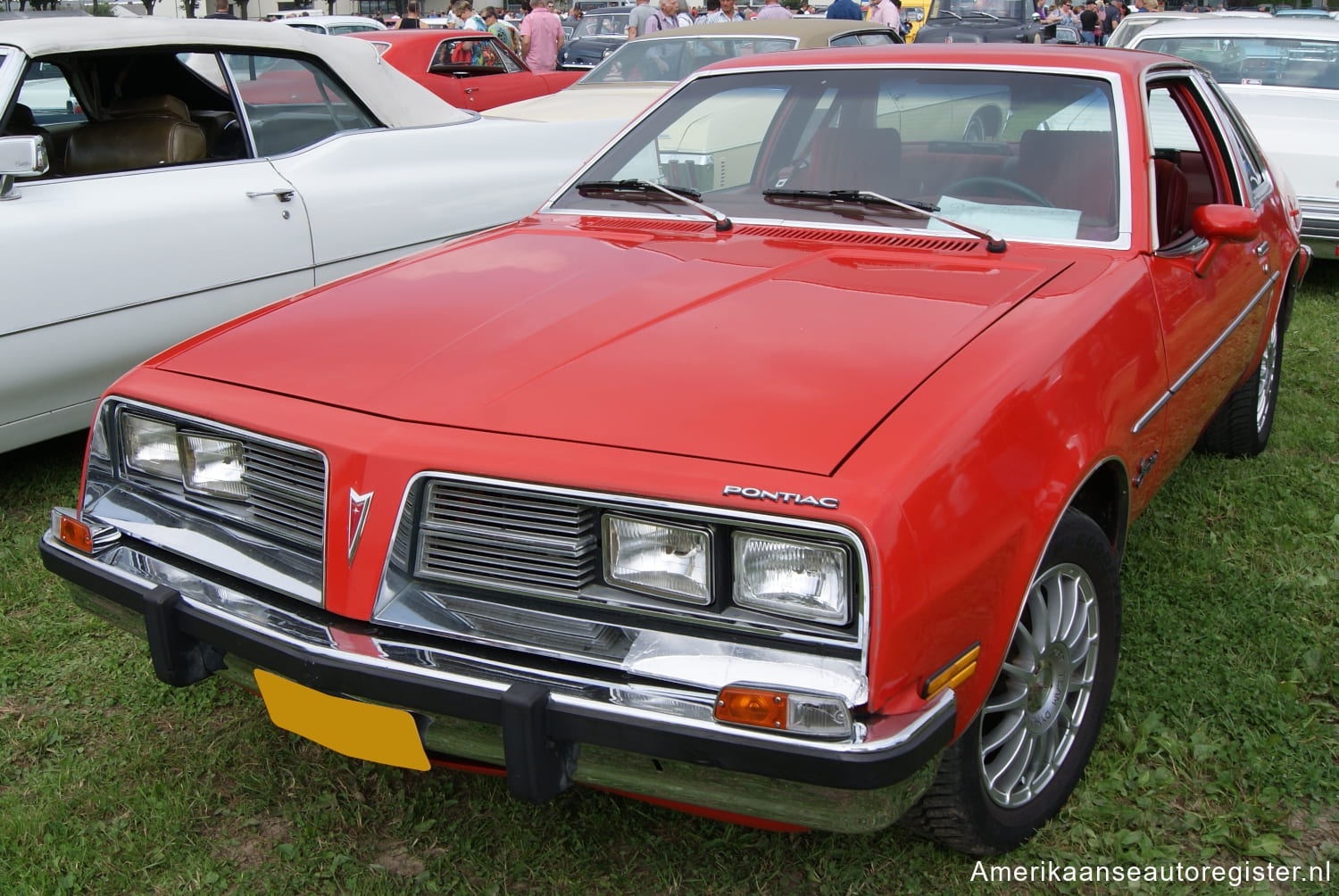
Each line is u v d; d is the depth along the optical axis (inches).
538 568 74.5
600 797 97.3
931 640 69.9
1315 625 122.3
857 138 122.0
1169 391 105.7
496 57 432.8
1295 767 99.0
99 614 92.5
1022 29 703.7
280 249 172.7
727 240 114.0
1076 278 99.7
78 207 150.6
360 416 80.0
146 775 100.7
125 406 91.8
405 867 90.0
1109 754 100.9
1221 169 144.5
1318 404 191.5
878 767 66.0
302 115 186.2
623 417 75.6
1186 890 86.0
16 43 158.4
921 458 70.6
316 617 79.3
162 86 180.1
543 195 216.8
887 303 93.3
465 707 72.1
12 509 154.3
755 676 68.3
